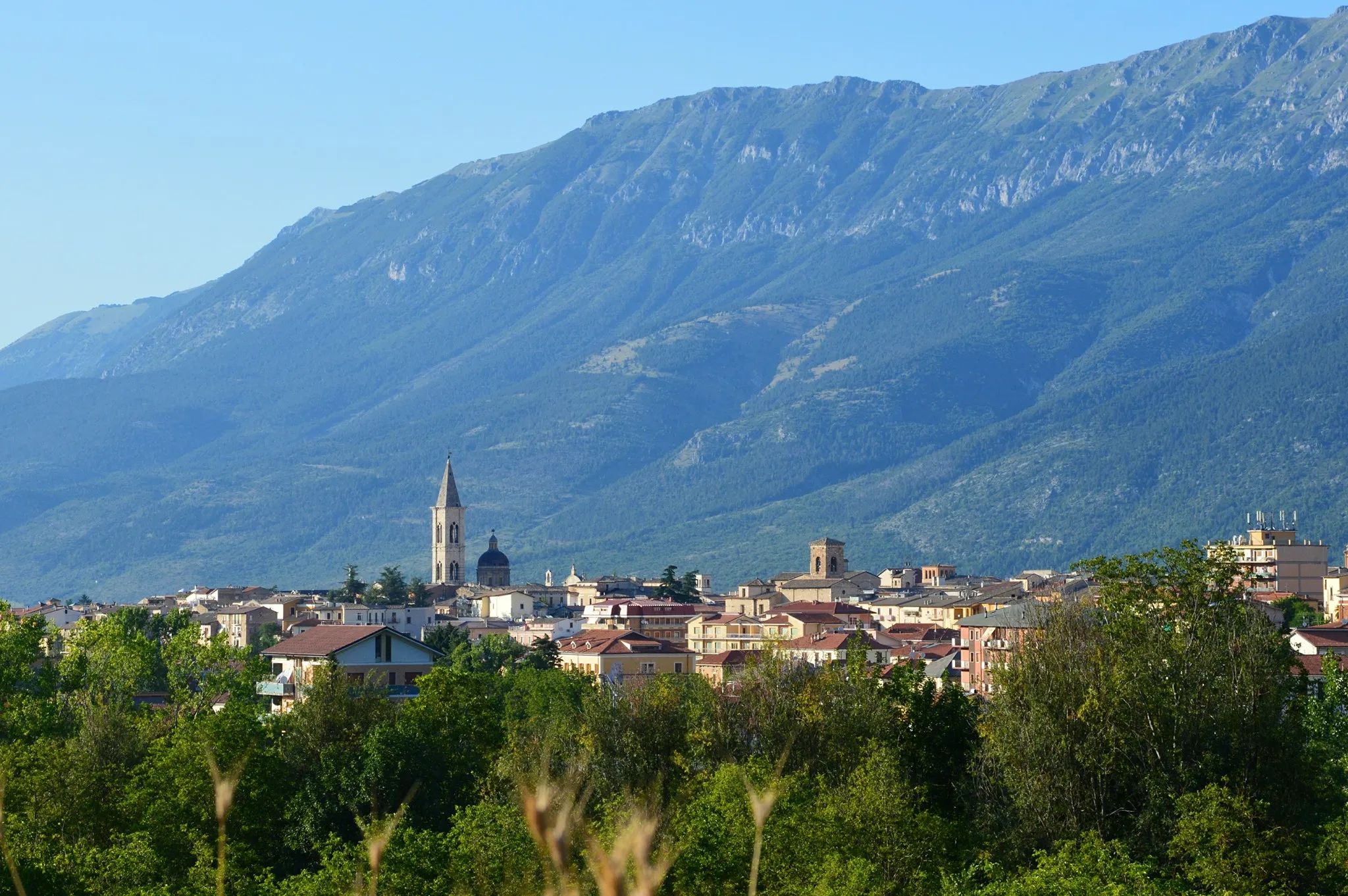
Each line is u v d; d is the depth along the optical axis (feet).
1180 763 387.75
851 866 347.56
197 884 382.63
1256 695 401.29
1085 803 390.42
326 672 523.70
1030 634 438.81
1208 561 437.17
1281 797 394.11
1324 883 361.10
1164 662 406.21
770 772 387.34
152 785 461.78
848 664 473.67
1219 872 353.10
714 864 363.76
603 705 463.01
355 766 473.26
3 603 643.45
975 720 463.83
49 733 567.18
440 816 472.85
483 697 515.50
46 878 351.46
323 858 387.75
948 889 342.23
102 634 651.25
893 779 390.01
